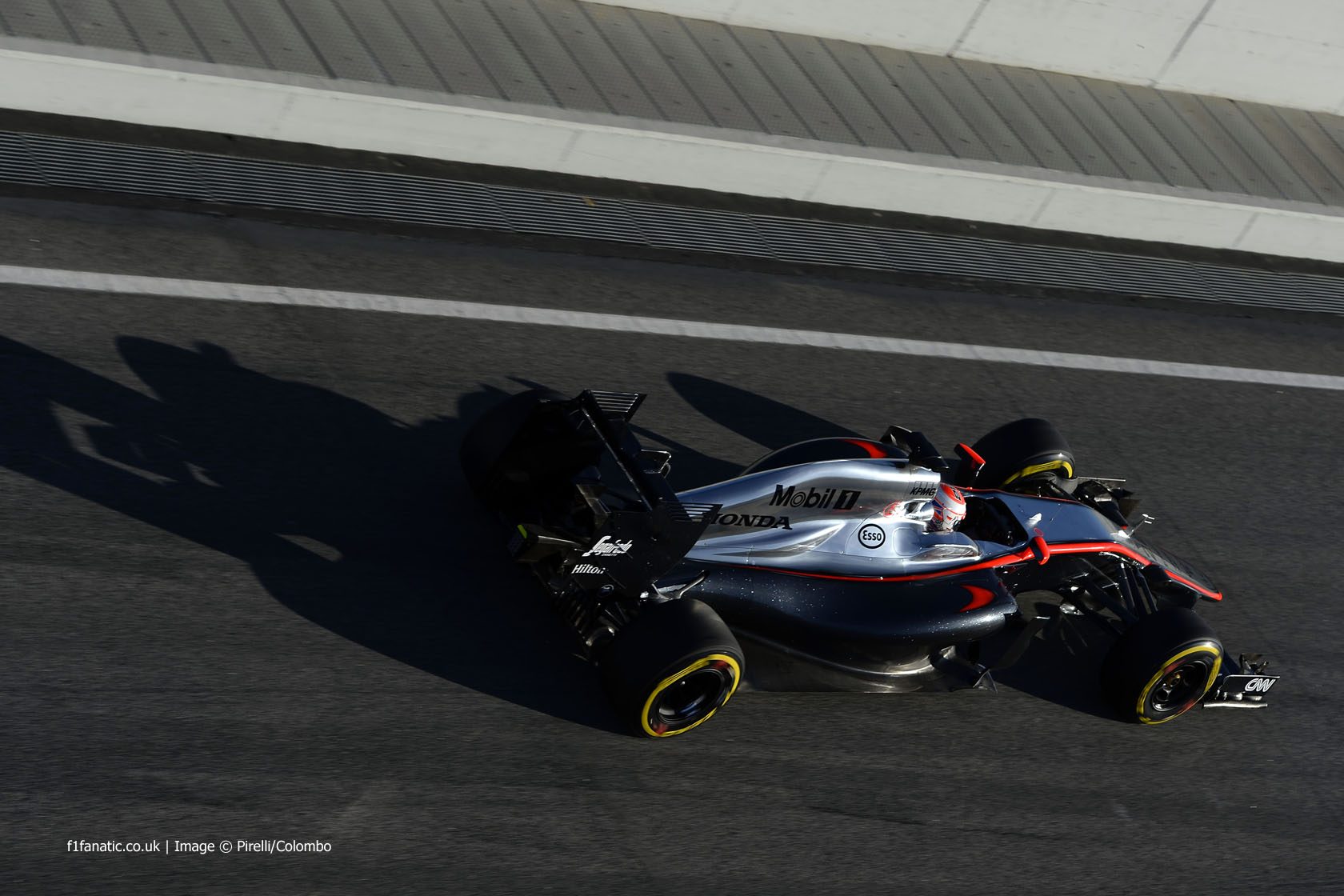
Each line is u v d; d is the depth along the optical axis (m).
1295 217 33.94
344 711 15.97
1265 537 24.44
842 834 16.45
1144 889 17.06
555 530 16.36
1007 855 16.92
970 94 35.22
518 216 26.73
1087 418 26.19
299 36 27.72
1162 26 37.91
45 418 18.98
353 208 25.45
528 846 15.05
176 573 17.12
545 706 16.88
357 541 18.50
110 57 24.75
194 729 15.19
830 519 18.20
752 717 17.75
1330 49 39.94
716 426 23.05
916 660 18.84
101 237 22.78
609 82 30.08
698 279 26.73
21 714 14.74
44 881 13.22
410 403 21.44
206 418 19.88
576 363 23.52
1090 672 20.66
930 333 27.33
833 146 30.22
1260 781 19.44
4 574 16.31
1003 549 19.73
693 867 15.42
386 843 14.58
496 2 31.48
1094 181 32.41
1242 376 29.02
